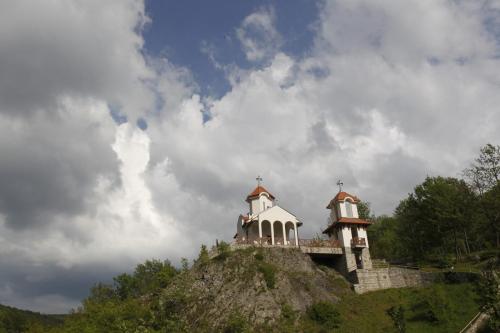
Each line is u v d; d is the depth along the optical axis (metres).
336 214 81.62
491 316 50.91
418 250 92.31
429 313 58.88
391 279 72.38
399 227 101.69
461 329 54.69
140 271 101.06
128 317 65.19
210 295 64.75
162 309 63.78
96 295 94.62
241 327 56.66
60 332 68.38
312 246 76.25
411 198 92.25
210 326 59.66
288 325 59.22
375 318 61.56
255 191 87.69
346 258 75.31
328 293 68.25
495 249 82.12
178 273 76.94
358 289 70.56
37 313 146.50
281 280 66.25
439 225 84.25
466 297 61.47
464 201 83.44
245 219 83.94
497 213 79.25
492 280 54.81
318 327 59.34
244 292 63.25
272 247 73.56
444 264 75.75
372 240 108.19
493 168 79.81
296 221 80.38
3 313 116.44
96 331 62.78
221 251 70.62
